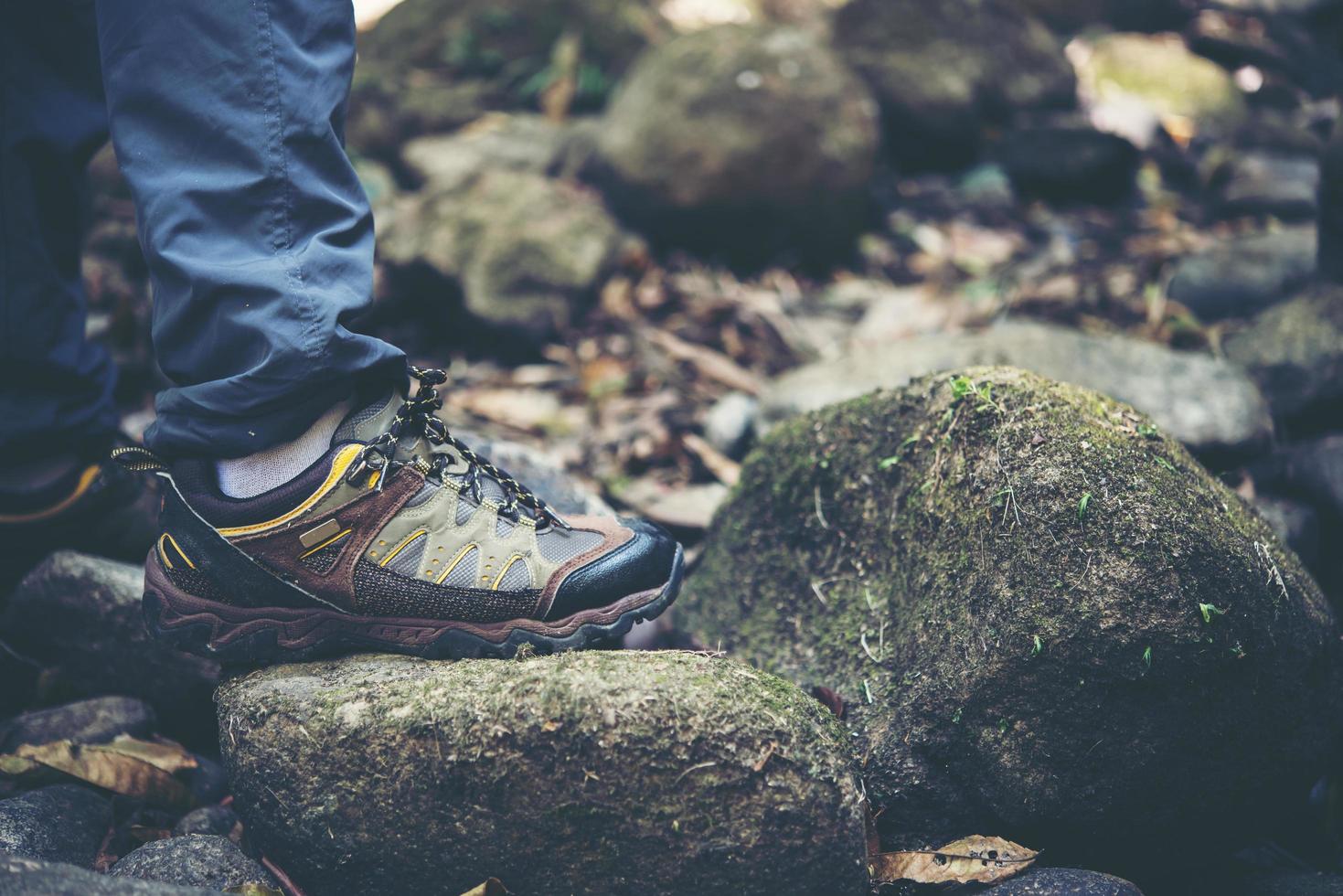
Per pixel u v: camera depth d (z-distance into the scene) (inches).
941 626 59.1
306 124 52.2
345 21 55.2
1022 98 214.7
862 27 207.9
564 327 136.4
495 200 142.9
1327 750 57.7
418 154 176.9
